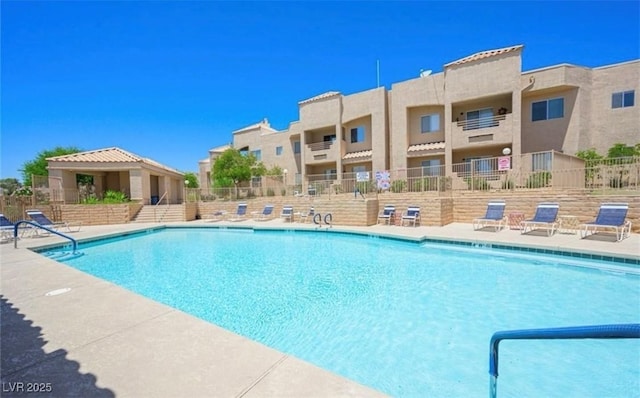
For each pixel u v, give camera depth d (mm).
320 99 25047
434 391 3211
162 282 7434
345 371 3629
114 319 3709
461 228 12336
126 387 2299
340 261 9195
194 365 2615
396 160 21641
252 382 2344
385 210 14773
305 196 19984
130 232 15094
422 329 4637
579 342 4039
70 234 13500
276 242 12906
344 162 24375
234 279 7566
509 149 17531
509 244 8977
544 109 18016
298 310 5523
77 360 2727
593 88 17328
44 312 3959
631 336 1172
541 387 3201
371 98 22781
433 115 21281
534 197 11766
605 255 7312
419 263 8609
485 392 3166
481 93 18203
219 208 21469
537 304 5387
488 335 4391
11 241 11727
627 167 11445
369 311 5375
